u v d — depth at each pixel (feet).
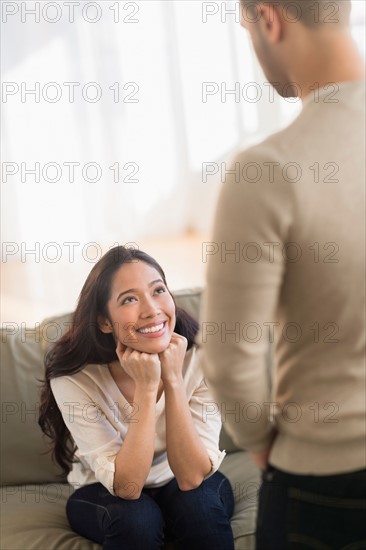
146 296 5.72
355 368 3.64
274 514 3.85
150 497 5.82
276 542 3.85
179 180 21.13
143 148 20.56
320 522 3.72
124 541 5.41
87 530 5.79
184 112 20.51
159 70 20.17
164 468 6.05
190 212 21.48
